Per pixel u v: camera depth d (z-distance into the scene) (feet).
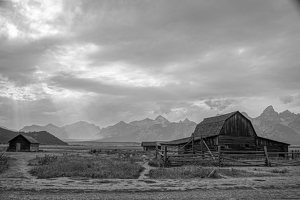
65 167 74.33
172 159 94.38
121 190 44.75
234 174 67.56
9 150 236.43
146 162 119.14
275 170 78.18
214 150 144.15
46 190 43.93
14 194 40.24
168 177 61.72
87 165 82.48
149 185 50.01
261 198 38.93
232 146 145.28
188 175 63.72
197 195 40.86
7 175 63.10
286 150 156.97
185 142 153.69
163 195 40.78
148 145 287.48
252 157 129.18
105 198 38.34
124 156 164.76
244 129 151.12
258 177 62.90
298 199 38.47
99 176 61.57
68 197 38.58
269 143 155.02
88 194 41.11
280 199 38.37
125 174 64.64
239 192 43.55
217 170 72.84
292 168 90.43
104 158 133.90
